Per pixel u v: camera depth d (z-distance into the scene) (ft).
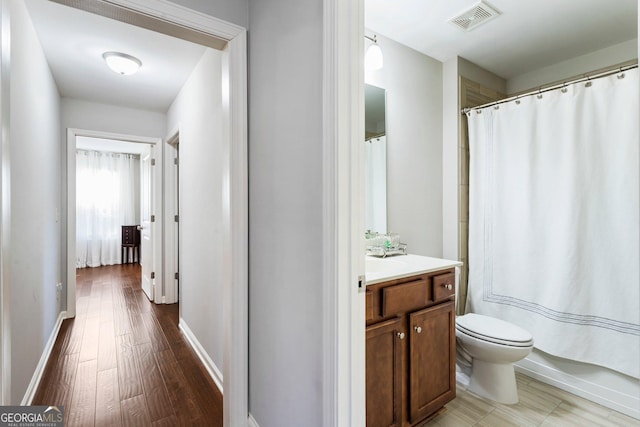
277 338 4.37
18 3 5.35
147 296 13.07
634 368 5.69
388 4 6.24
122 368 7.29
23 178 5.67
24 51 5.74
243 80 5.04
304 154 3.78
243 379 5.14
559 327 6.49
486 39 7.43
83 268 19.16
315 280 3.58
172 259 12.18
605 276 6.04
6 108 3.49
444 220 8.53
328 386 3.31
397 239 6.97
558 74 8.54
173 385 6.63
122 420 5.53
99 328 9.66
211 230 7.18
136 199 21.22
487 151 7.83
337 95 3.19
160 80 9.24
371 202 7.43
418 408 5.04
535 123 7.04
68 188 10.57
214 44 5.11
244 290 5.12
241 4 5.05
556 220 6.67
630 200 5.77
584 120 6.31
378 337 4.54
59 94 10.06
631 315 5.75
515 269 7.33
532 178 7.06
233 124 5.02
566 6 6.28
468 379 6.78
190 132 8.91
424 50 7.93
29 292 6.03
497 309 7.62
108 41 7.09
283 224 4.22
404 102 7.67
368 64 6.70
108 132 11.23
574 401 6.23
